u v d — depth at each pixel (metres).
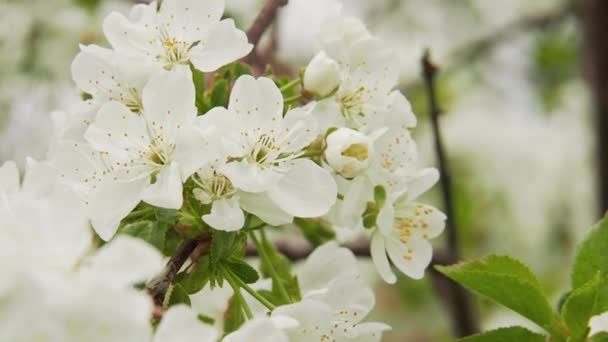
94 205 0.55
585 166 1.07
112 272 0.50
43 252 0.51
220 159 0.55
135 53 0.57
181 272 0.55
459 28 1.12
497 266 0.56
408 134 0.59
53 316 0.49
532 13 1.09
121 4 0.93
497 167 1.07
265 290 0.58
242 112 0.56
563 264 1.04
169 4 0.58
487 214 1.05
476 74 1.10
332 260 0.59
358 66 0.59
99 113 0.56
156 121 0.56
